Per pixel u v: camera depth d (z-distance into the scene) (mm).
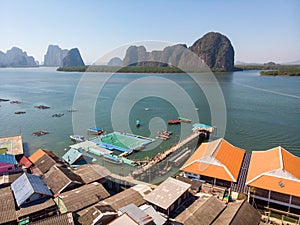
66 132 38281
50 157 24453
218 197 17609
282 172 16938
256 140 33875
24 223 14555
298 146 31938
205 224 14062
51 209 16016
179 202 16125
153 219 13148
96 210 14570
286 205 16359
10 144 30641
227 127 39094
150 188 18203
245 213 14812
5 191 17641
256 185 16891
